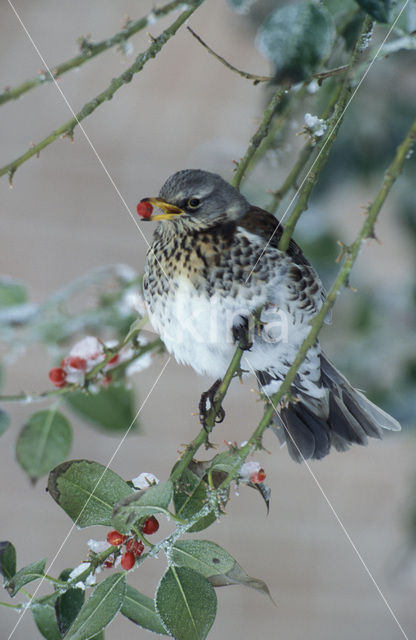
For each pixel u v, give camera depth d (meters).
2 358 5.12
